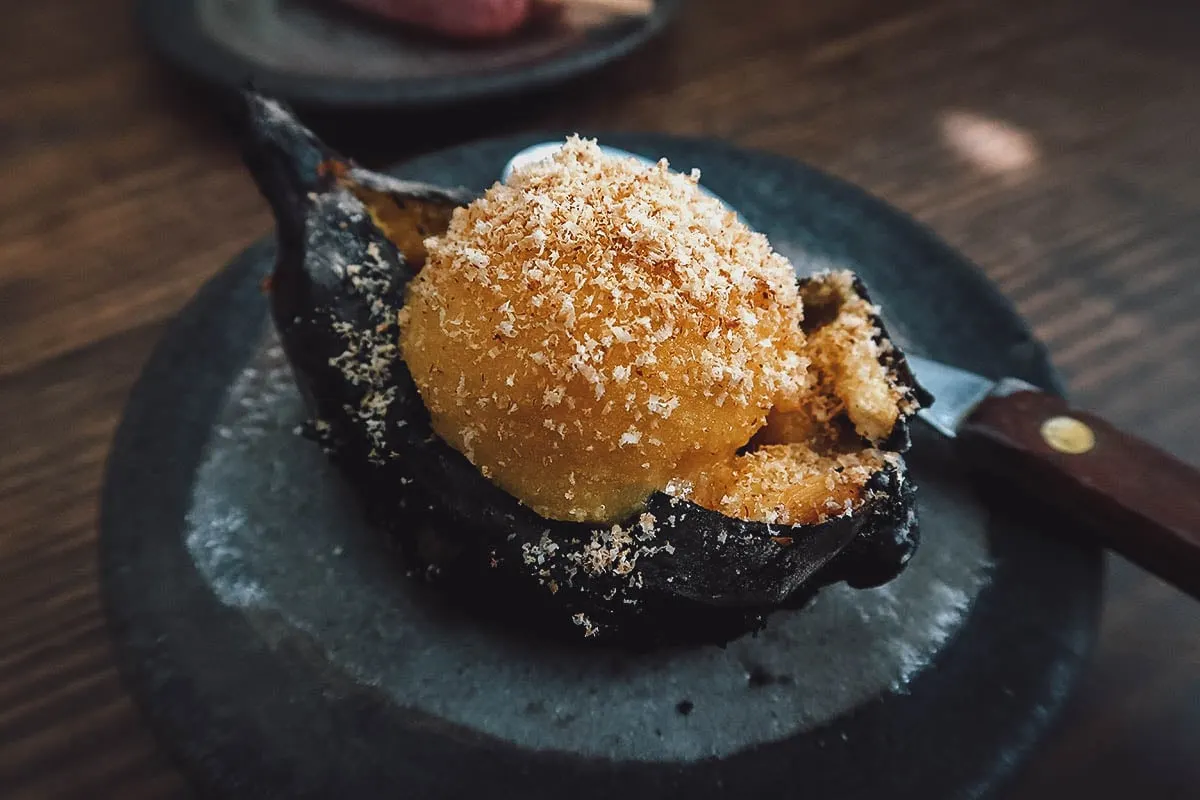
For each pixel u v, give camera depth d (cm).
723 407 12
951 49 27
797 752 13
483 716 13
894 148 24
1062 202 23
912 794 12
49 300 19
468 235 13
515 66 23
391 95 22
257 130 14
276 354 17
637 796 12
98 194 22
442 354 12
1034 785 13
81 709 13
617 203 12
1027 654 13
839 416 13
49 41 26
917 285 18
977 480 15
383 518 14
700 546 12
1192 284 21
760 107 25
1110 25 28
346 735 12
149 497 15
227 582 14
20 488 16
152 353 16
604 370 11
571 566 12
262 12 25
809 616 14
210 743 12
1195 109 25
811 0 29
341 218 14
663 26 25
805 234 19
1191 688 14
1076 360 19
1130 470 14
